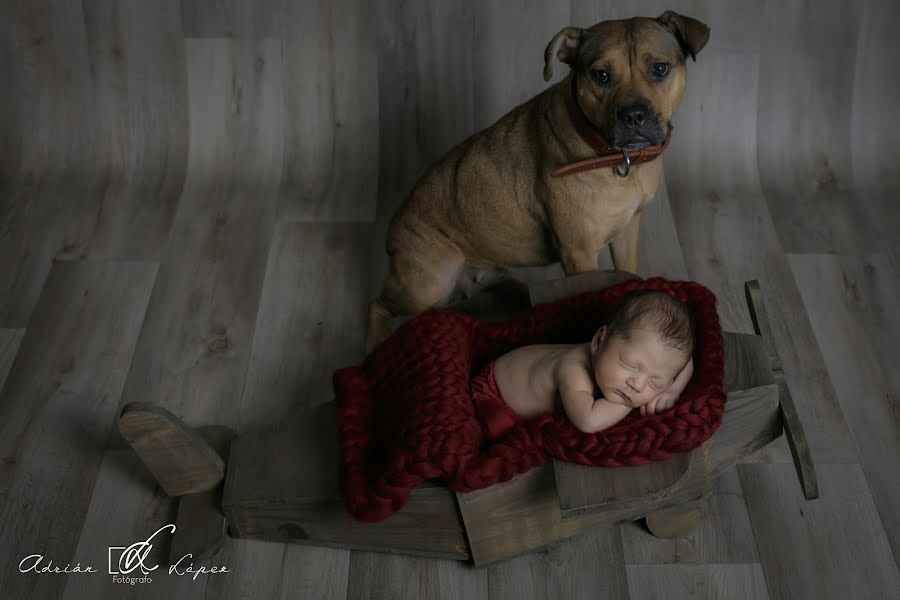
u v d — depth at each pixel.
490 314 2.40
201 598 1.75
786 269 2.46
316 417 1.79
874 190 2.70
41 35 2.68
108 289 2.43
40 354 2.24
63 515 1.89
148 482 1.96
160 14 2.66
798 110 2.72
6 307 2.37
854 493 1.91
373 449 1.67
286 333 2.32
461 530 1.67
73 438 2.05
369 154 2.79
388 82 2.72
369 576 1.78
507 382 1.68
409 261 2.18
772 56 2.67
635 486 1.44
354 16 2.65
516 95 2.71
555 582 1.76
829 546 1.81
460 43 2.66
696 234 2.58
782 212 2.65
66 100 2.77
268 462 1.74
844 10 2.60
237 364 2.24
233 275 2.49
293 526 1.77
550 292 1.86
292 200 2.74
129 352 2.26
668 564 1.79
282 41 2.69
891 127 2.72
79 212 2.69
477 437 1.56
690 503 1.77
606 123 1.75
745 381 1.64
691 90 2.71
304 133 2.79
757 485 1.93
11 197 2.73
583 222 1.94
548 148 1.91
